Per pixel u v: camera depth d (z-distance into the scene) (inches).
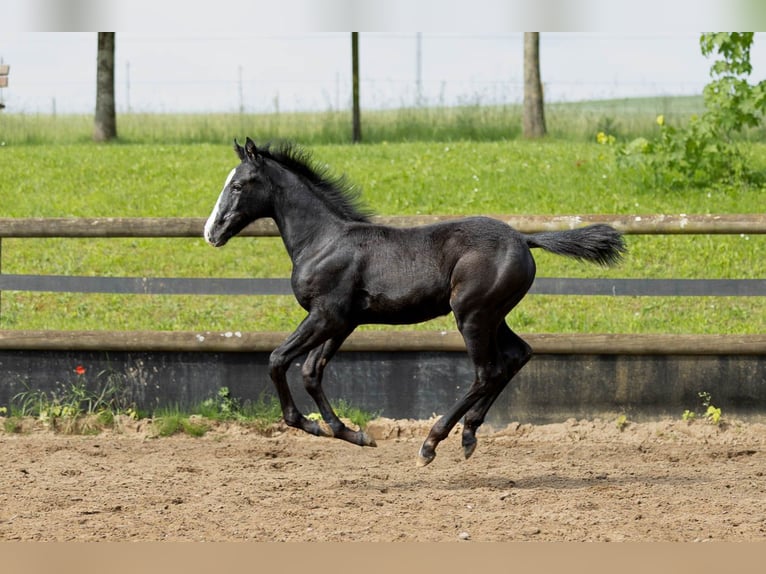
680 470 372.8
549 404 432.8
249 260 630.5
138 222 443.5
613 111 1149.1
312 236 352.5
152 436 428.1
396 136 1017.5
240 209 356.5
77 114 1146.0
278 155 361.1
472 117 1077.1
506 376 350.0
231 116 1151.0
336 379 438.3
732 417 428.1
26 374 446.9
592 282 436.5
